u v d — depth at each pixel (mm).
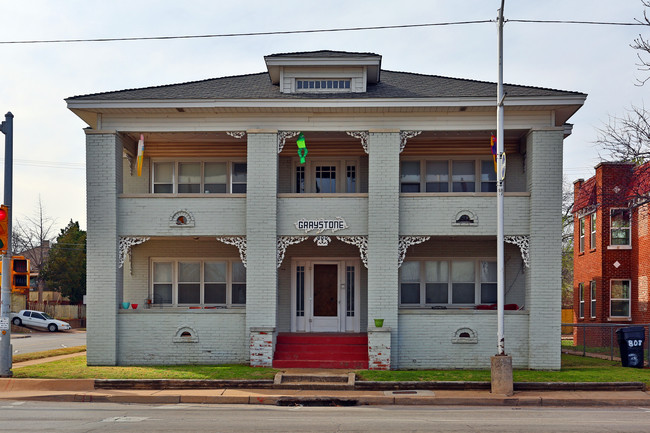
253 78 23016
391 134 19641
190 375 17328
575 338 32812
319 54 20562
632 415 13422
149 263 22703
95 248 19562
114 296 19469
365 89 20781
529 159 19641
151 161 22609
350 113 19734
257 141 19766
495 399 15227
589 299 32156
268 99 19219
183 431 10945
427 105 19156
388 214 19531
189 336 19625
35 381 16688
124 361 19547
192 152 22219
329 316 22250
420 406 15000
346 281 22344
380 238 19484
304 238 19891
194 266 22812
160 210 19875
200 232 19812
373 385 16438
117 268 19656
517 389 16359
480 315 19406
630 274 30234
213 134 20578
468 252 22406
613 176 29359
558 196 19266
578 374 17891
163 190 22609
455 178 22391
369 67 20891
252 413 13484
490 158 22328
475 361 19297
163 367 18812
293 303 22281
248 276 19547
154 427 11367
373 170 19641
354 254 22297
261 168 19719
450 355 19328
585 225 33094
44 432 10789
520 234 19484
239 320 19609
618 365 20500
